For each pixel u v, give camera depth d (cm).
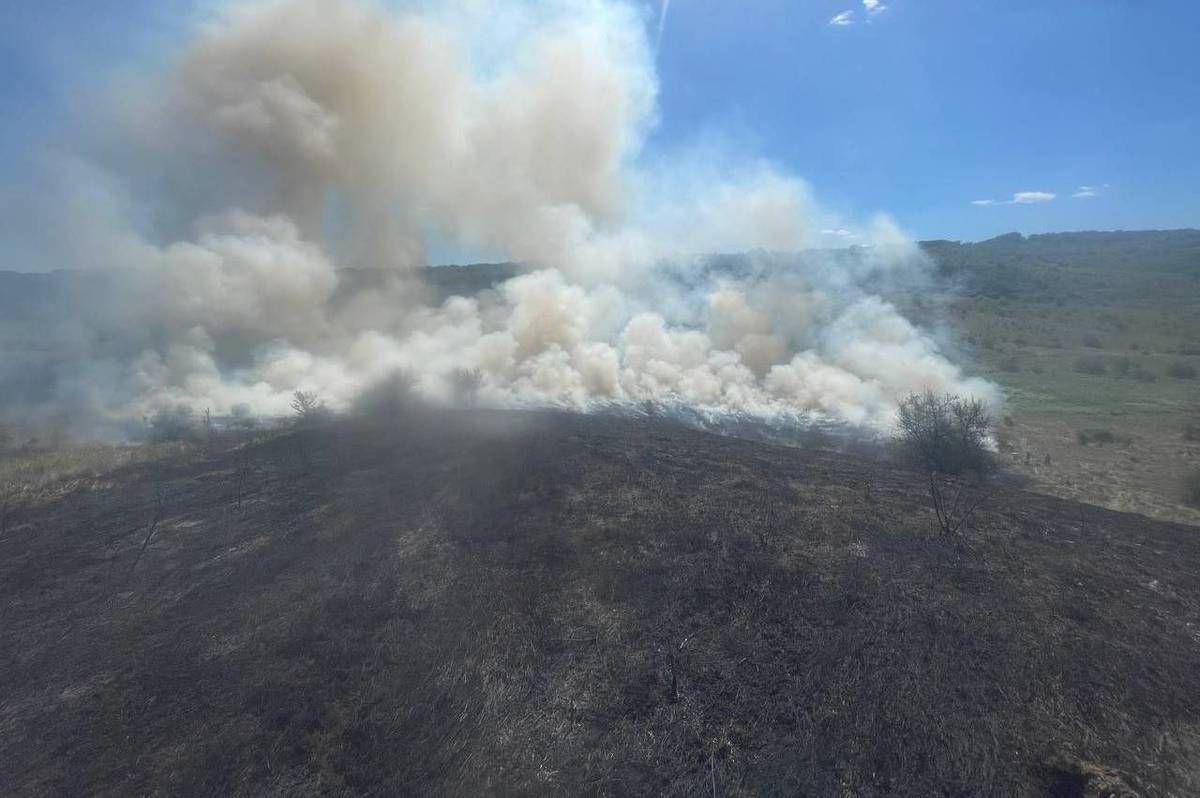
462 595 1050
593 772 703
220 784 701
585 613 993
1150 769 700
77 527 1416
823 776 695
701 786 683
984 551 1180
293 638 952
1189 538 1309
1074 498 1706
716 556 1149
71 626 1020
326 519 1383
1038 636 918
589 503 1400
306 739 756
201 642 958
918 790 678
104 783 707
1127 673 843
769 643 915
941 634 921
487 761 721
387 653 910
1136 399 2833
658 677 848
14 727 802
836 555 1153
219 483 1688
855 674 843
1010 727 757
